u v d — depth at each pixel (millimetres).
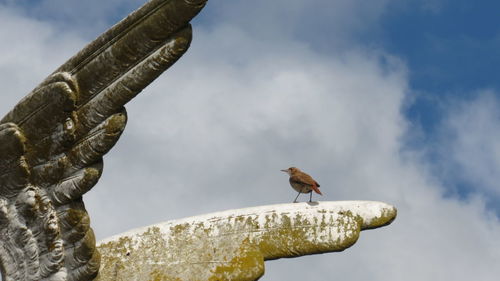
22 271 15281
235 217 17047
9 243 15367
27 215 15055
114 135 14195
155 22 13398
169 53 13562
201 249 16875
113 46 13805
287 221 16922
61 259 14977
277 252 16844
